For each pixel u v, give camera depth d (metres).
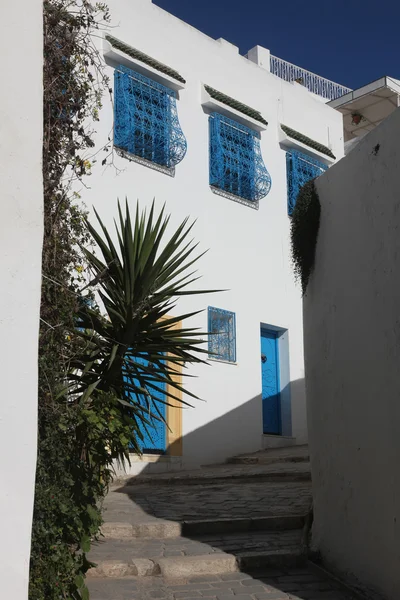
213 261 13.66
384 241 6.04
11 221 3.79
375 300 6.12
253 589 5.96
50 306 4.78
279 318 14.88
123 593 5.67
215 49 14.43
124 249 5.82
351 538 6.27
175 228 12.92
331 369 6.93
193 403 12.79
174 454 12.20
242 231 14.36
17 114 3.91
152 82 12.80
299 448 13.81
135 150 12.34
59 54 5.00
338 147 17.41
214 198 13.87
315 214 7.50
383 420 5.88
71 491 4.95
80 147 5.32
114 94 12.03
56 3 5.26
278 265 15.05
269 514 7.87
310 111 16.77
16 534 3.53
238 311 13.98
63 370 5.11
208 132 13.96
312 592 5.96
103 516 7.68
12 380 3.63
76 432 5.25
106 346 5.75
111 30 12.23
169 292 5.89
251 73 15.25
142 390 5.84
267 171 15.03
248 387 13.88
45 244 4.81
